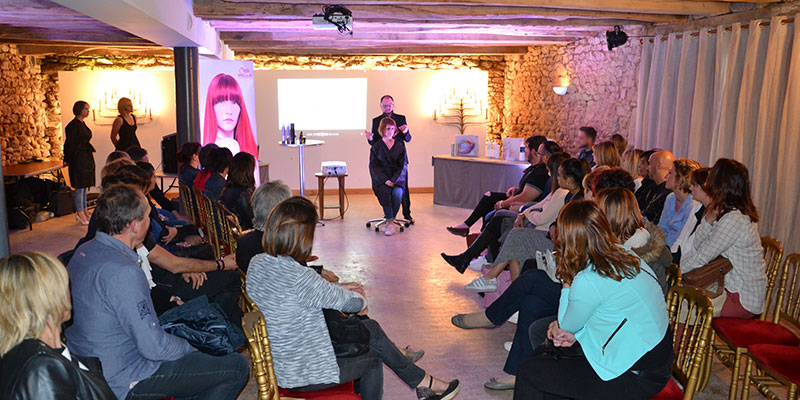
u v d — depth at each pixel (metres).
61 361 1.57
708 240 3.21
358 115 10.70
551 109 9.67
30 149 9.77
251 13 6.02
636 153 5.03
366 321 2.84
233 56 10.70
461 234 6.48
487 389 3.33
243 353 3.75
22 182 7.82
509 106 11.46
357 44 9.98
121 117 8.51
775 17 4.88
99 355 2.10
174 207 5.79
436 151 11.03
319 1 5.75
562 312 2.45
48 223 7.86
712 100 5.89
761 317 3.30
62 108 10.22
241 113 7.30
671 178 3.81
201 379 2.29
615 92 7.77
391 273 5.60
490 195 6.33
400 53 10.51
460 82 10.92
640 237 2.80
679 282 2.85
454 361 3.69
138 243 2.30
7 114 9.02
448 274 5.58
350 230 7.52
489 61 11.60
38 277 1.62
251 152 7.41
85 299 2.09
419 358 3.63
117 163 4.21
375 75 10.64
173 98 10.37
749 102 5.21
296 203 2.39
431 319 4.41
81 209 7.79
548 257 3.18
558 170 4.24
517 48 10.54
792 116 4.68
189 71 6.58
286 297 2.33
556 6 5.59
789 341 2.86
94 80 10.19
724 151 5.55
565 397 2.38
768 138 4.99
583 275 2.27
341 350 2.44
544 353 2.46
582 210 2.31
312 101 10.59
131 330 2.09
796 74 4.64
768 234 5.05
